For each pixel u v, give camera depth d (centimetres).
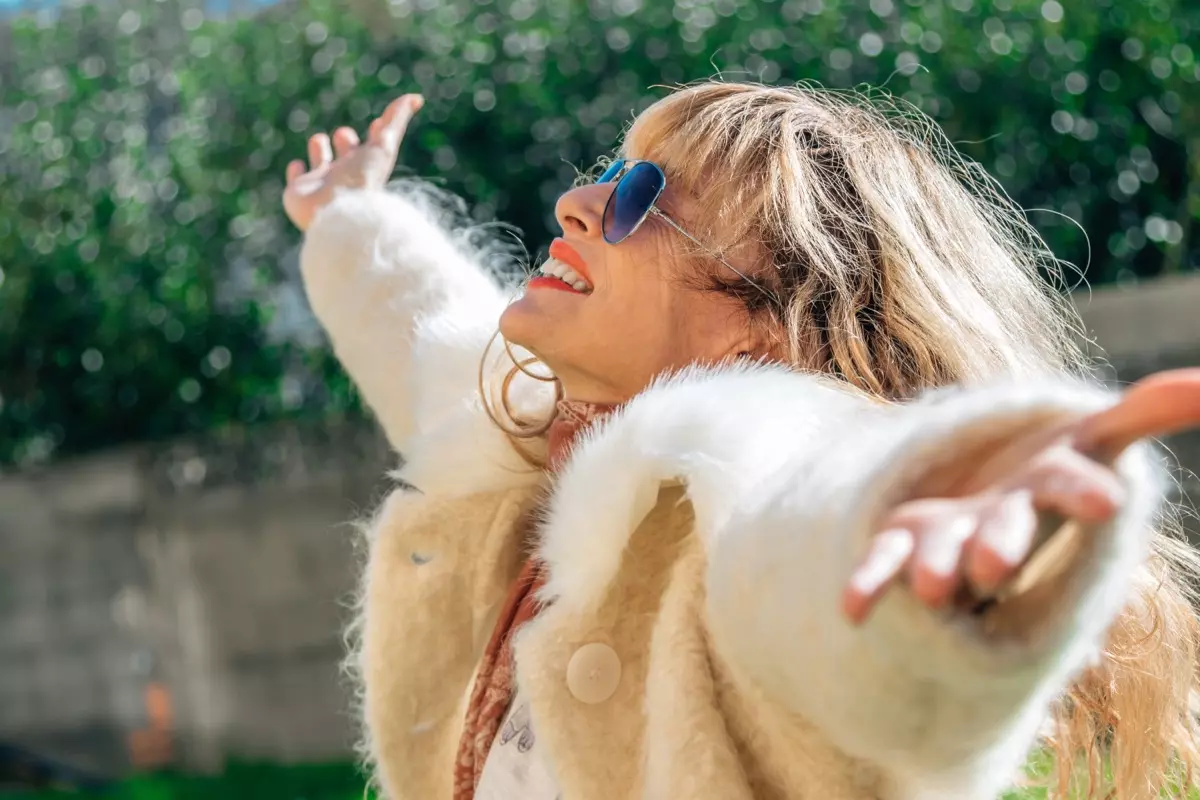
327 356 645
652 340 153
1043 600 83
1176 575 158
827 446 104
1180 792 153
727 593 105
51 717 597
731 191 154
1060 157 546
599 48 572
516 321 155
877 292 153
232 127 641
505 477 167
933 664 86
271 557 581
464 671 165
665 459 119
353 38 612
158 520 596
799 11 549
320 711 569
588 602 129
